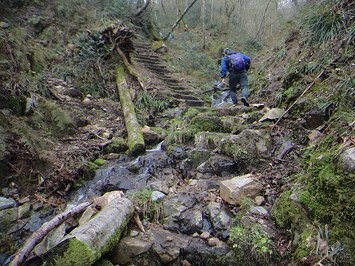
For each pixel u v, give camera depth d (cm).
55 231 205
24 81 365
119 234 184
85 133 358
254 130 291
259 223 195
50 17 588
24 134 282
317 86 336
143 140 348
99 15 736
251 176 250
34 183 258
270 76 536
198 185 262
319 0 495
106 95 484
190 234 205
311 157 203
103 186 274
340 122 236
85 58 519
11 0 548
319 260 152
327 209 166
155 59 783
